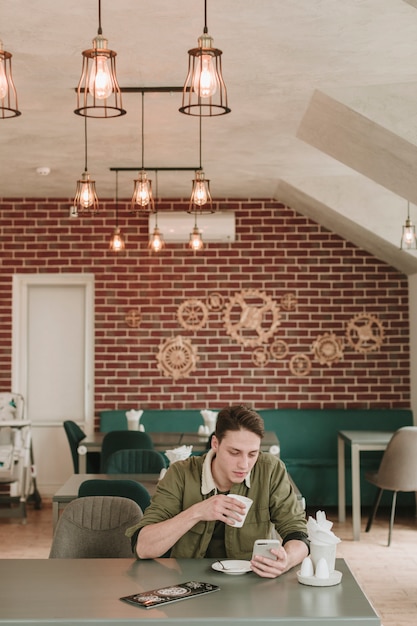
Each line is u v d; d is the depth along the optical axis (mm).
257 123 6062
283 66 4805
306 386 9086
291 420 8953
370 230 7887
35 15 4070
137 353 9125
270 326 9117
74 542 3717
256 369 9102
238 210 9109
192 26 4207
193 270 9125
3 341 9109
